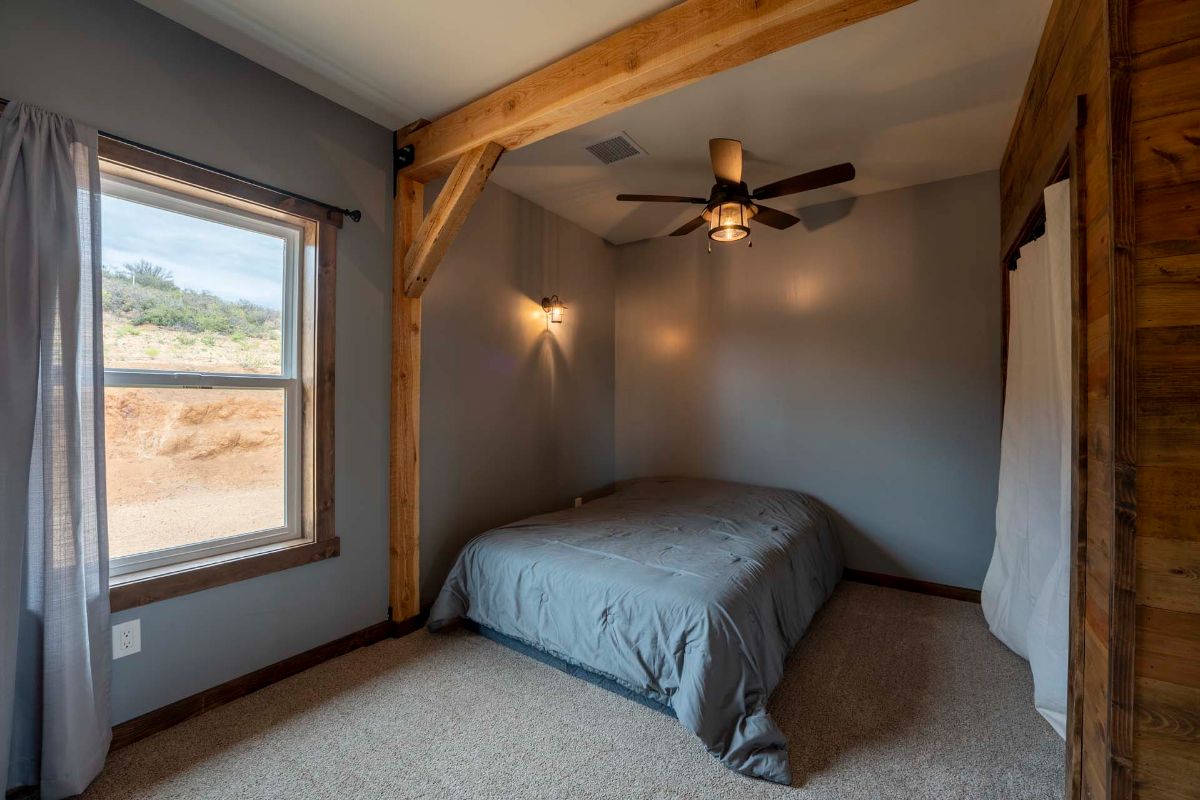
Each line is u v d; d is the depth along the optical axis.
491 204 3.42
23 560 1.51
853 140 2.84
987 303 3.23
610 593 2.09
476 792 1.62
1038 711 2.01
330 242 2.44
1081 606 1.43
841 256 3.72
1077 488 1.44
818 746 1.83
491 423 3.41
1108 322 1.25
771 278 4.02
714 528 2.83
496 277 3.46
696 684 1.76
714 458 4.27
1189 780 1.12
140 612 1.83
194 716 1.96
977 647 2.57
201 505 2.08
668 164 3.16
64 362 1.57
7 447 1.46
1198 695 1.12
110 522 1.84
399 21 1.92
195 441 2.06
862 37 2.00
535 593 2.32
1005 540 2.59
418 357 2.82
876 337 3.59
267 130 2.20
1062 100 1.72
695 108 2.51
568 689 2.19
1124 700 1.18
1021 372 2.42
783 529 2.86
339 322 2.48
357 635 2.54
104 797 1.58
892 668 2.37
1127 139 1.20
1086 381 1.42
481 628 2.69
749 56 1.80
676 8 1.82
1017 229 2.51
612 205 3.86
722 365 4.24
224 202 2.13
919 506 3.44
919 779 1.67
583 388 4.38
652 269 4.62
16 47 1.58
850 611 3.05
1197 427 1.13
